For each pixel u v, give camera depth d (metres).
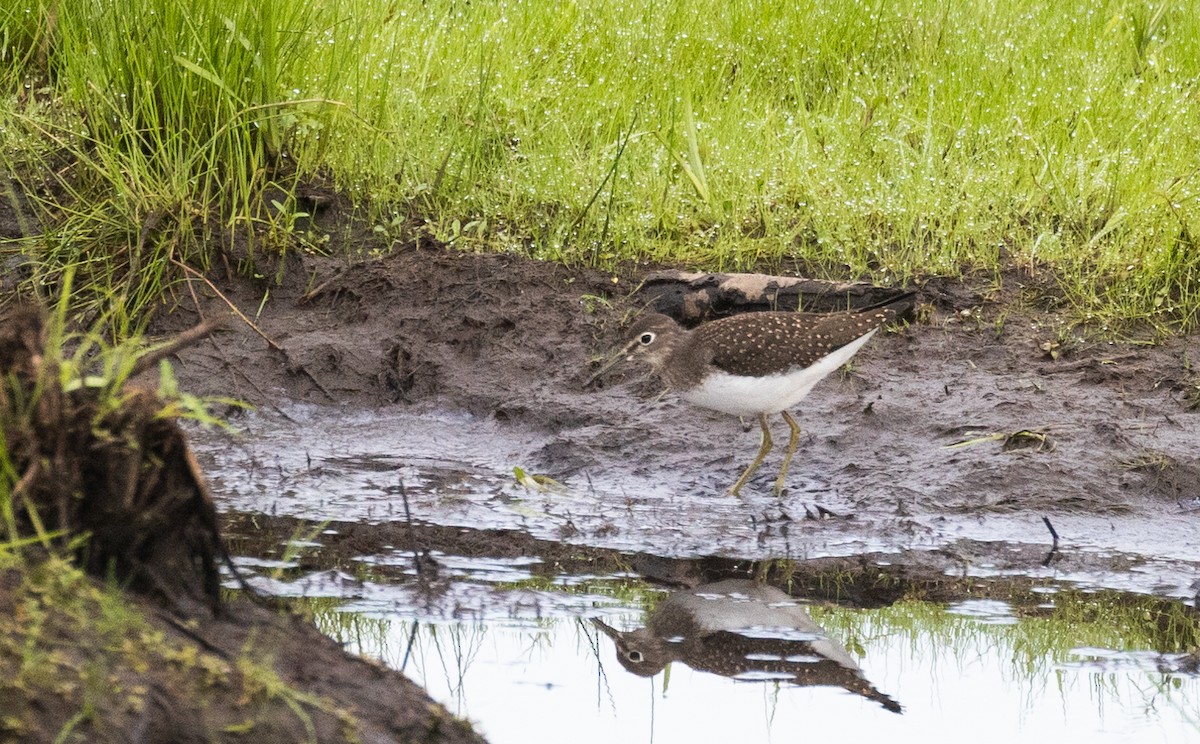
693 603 8.73
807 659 7.93
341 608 8.22
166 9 13.00
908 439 11.27
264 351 12.41
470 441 11.72
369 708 5.82
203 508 6.21
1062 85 15.69
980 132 14.62
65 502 5.81
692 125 12.83
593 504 10.45
